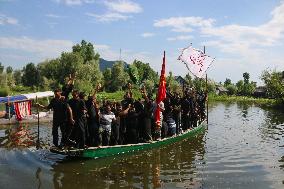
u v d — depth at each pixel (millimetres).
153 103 15906
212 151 15969
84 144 13305
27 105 25750
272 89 56688
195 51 22234
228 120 30469
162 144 16891
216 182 11070
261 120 30688
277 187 10664
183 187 10484
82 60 78375
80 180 10945
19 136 18953
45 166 12555
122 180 11047
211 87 91312
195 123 21891
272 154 15492
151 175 11711
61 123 13203
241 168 12867
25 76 97625
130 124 15398
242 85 100125
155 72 88438
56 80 71375
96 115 13805
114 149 14344
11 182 10625
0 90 65500
